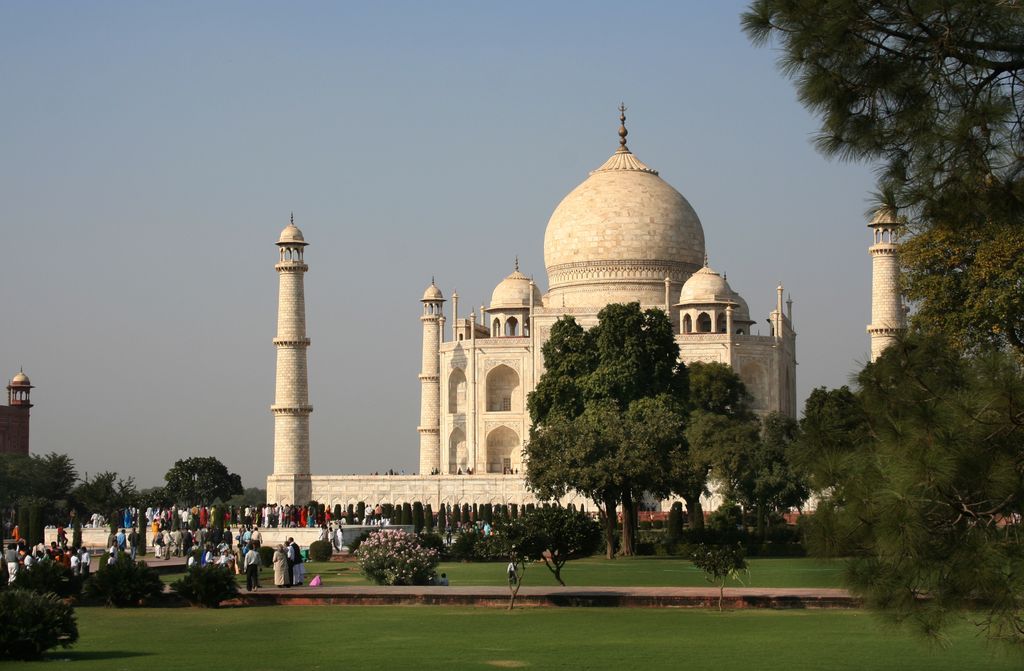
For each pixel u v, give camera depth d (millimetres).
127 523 157500
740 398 191875
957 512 36656
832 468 38125
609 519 126875
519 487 184125
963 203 37562
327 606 74875
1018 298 78812
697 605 71562
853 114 38031
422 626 64250
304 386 191625
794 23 37562
